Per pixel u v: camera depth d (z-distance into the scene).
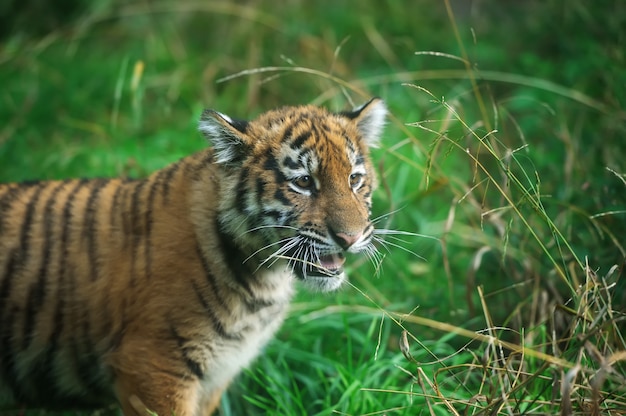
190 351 7.95
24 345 8.15
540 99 13.52
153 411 7.94
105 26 18.33
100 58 17.03
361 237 7.90
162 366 7.89
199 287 7.87
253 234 7.99
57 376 8.33
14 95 15.41
